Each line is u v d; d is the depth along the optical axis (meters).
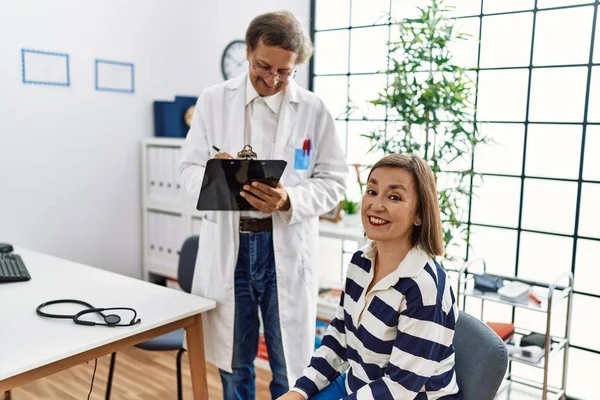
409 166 1.21
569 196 2.79
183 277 2.30
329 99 3.81
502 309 3.03
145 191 3.37
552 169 2.83
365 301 1.28
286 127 1.82
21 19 2.79
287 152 1.83
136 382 2.71
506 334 2.47
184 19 3.46
